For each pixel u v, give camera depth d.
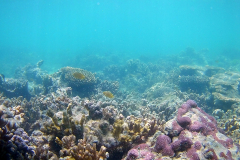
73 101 5.12
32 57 42.94
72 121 3.18
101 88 11.72
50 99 6.19
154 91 12.53
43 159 2.84
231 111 8.55
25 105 6.59
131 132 3.60
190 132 3.62
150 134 4.06
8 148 2.71
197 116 4.18
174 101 8.82
